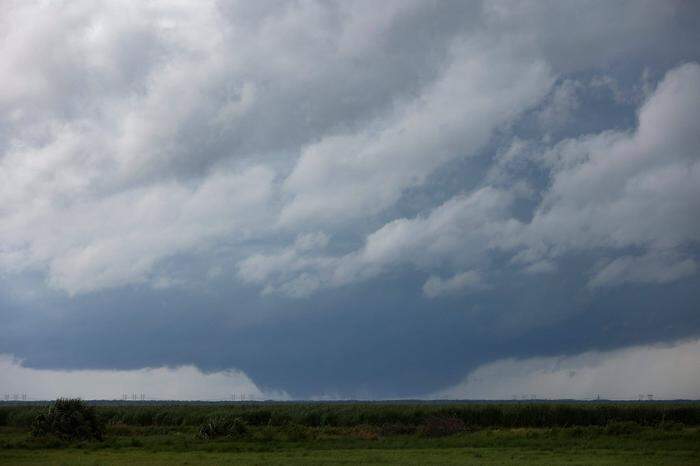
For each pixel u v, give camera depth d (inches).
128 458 1795.0
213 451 2003.0
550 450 1980.8
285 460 1726.1
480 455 1831.9
